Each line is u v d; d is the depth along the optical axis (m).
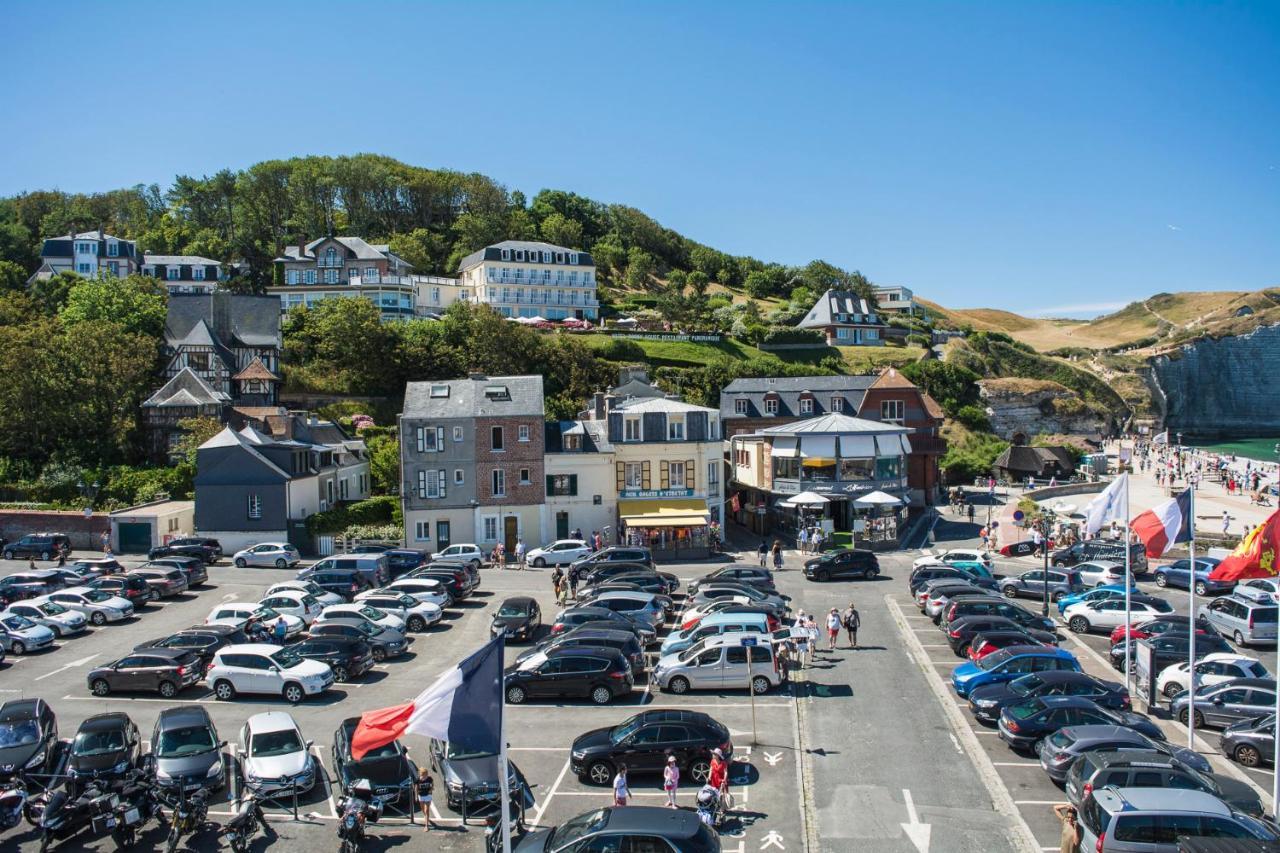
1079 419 138.62
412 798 24.94
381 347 105.31
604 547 64.06
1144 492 94.19
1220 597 45.09
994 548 65.12
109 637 43.88
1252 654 39.69
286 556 61.34
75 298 99.81
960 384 134.12
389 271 145.50
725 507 81.12
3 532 66.12
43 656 40.94
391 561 56.00
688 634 38.41
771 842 23.31
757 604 41.97
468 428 66.56
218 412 83.00
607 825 20.39
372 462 87.25
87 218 169.88
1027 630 38.56
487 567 61.78
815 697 34.31
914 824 24.19
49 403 79.94
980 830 23.86
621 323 148.00
